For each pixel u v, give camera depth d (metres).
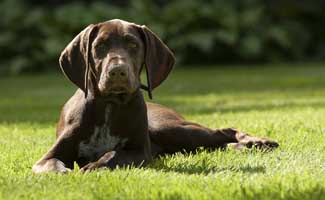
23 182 6.59
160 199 5.86
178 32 29.84
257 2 31.86
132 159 7.48
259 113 12.58
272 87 19.62
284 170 7.09
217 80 22.72
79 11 30.36
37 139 10.18
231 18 30.16
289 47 30.36
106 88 7.10
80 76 7.60
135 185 6.32
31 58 29.36
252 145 8.51
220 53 29.88
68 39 29.59
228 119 11.73
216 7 30.47
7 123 13.10
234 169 7.21
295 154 8.04
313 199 5.84
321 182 6.44
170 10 30.16
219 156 7.99
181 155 8.22
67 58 7.68
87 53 7.45
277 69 26.89
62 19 30.03
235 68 28.11
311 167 7.21
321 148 8.37
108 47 7.30
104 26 7.46
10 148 9.23
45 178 6.70
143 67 8.28
